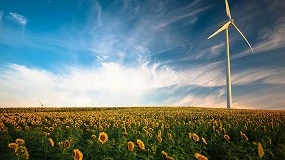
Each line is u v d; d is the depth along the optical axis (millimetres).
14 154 10359
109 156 11664
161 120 31969
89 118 32938
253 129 20938
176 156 11711
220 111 51188
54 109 66812
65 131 20906
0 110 61312
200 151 14086
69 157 11500
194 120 33188
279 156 13172
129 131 19125
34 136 16672
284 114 41219
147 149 12219
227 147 14336
